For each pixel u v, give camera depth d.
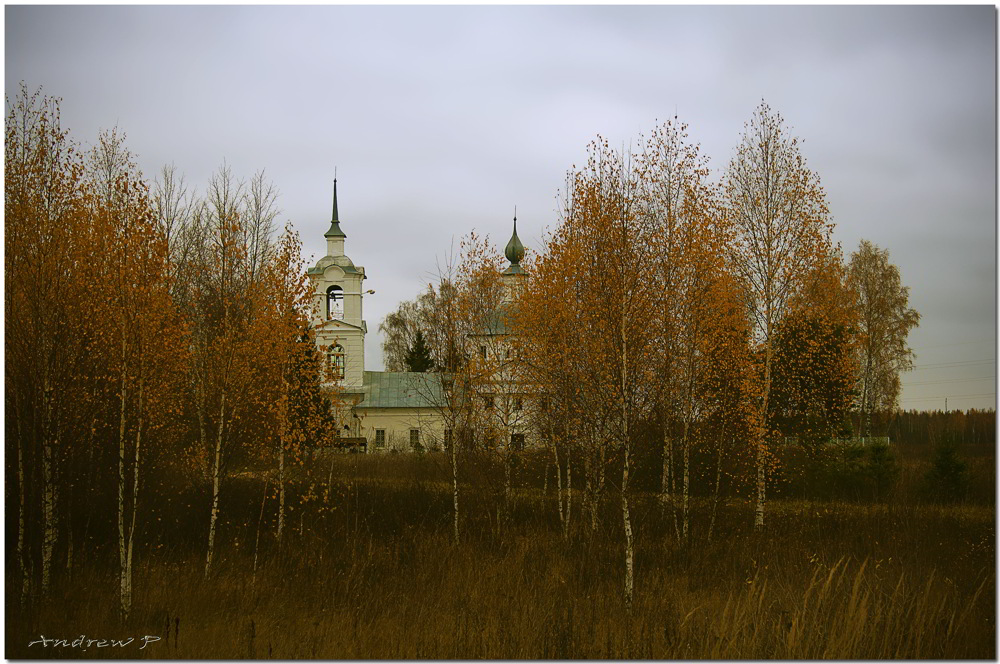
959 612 15.23
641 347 18.20
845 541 21.89
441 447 42.09
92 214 16.97
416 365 61.94
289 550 22.06
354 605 17.02
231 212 23.66
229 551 21.78
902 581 16.27
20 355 17.31
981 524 23.36
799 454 31.44
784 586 17.31
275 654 14.35
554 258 22.05
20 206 17.02
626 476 17.39
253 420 23.12
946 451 29.03
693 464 28.97
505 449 27.47
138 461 16.88
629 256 17.64
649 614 16.06
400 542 22.88
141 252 16.55
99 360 18.97
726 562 20.28
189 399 23.69
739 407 25.34
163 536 22.30
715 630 14.50
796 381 29.53
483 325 27.03
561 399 22.38
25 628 15.13
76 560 19.89
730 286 24.75
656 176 21.28
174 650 14.37
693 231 21.42
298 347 22.72
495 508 26.98
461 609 16.58
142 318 16.58
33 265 17.16
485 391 26.92
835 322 29.30
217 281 22.38
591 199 18.39
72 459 19.98
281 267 21.72
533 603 16.67
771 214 26.22
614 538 23.03
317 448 25.61
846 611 15.16
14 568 17.97
